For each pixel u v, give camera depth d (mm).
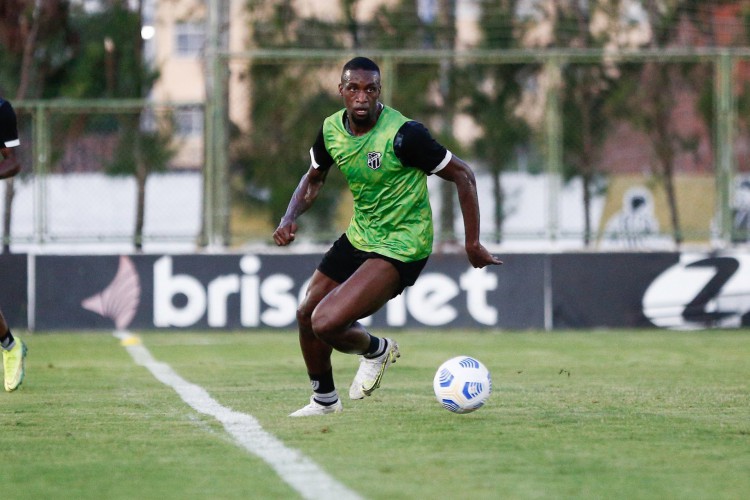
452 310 54750
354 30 58750
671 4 60000
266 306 54469
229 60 55000
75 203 54500
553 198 55281
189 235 54844
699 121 55594
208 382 32500
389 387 30391
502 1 59719
